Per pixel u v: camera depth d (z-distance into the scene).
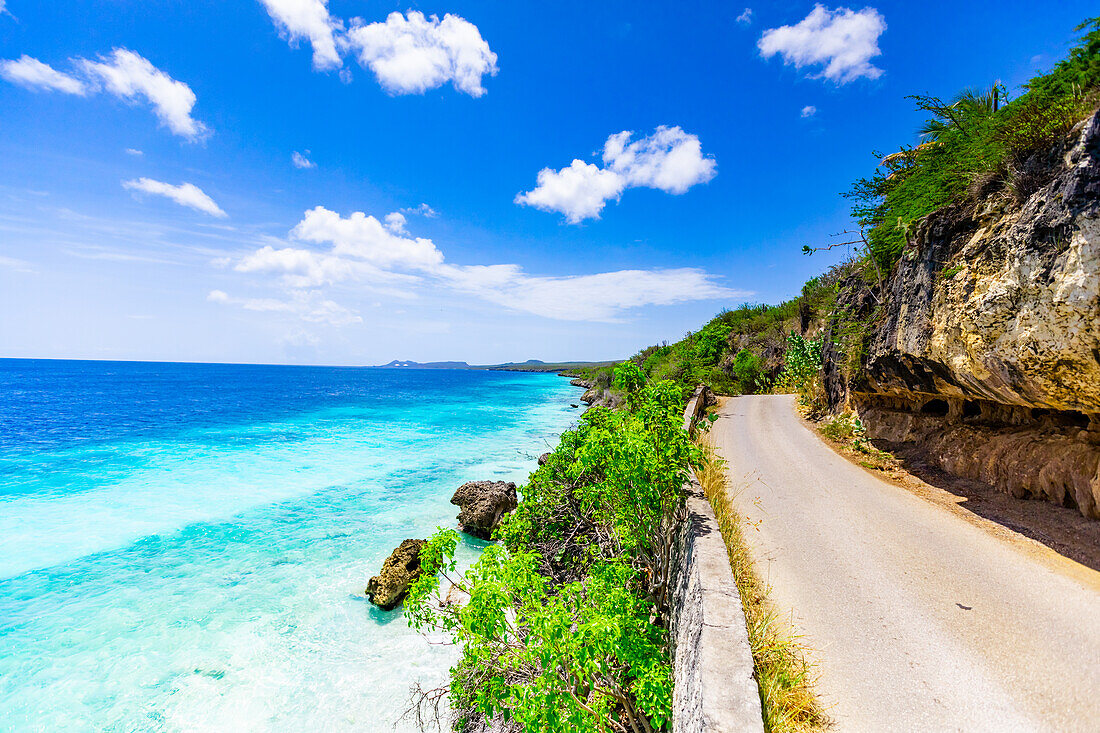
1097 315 4.52
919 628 4.27
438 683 7.33
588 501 7.55
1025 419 6.89
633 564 7.39
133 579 10.54
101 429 30.88
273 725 6.62
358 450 24.14
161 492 16.72
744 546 5.81
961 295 6.56
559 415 40.16
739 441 12.10
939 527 6.31
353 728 6.55
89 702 7.02
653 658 4.54
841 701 3.49
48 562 11.33
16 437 27.42
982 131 7.39
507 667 4.82
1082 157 4.66
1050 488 6.11
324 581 10.48
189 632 8.62
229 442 26.39
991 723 3.24
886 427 10.51
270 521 13.91
